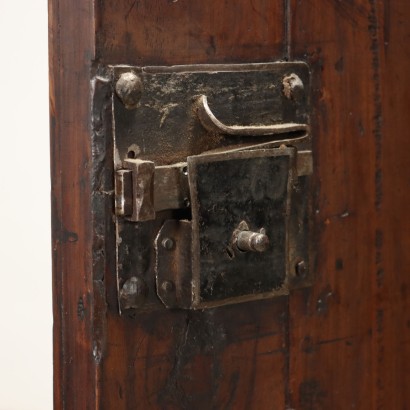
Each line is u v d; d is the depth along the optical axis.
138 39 1.06
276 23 1.20
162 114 1.07
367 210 1.34
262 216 1.15
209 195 1.09
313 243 1.27
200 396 1.17
